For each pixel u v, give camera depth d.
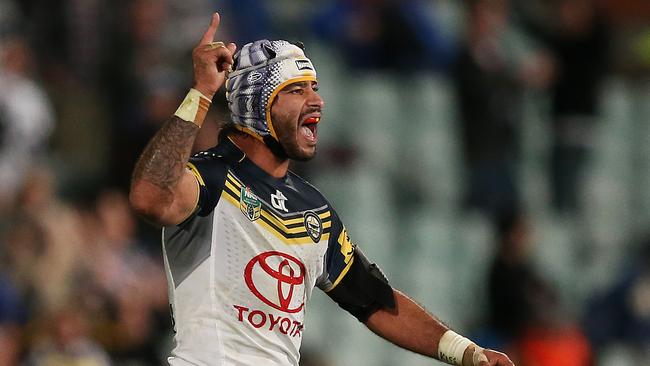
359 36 49.22
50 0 45.44
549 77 49.38
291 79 17.83
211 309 17.27
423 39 49.09
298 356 18.11
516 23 52.06
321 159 45.28
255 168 17.92
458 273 46.06
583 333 43.88
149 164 16.41
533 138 49.62
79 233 36.59
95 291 35.66
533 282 40.81
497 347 40.38
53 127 44.09
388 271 45.00
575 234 48.84
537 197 49.09
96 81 44.53
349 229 44.56
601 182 50.28
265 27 46.53
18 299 34.41
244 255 17.38
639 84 55.84
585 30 49.47
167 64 43.59
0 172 40.09
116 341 35.41
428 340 19.41
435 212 47.31
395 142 48.44
